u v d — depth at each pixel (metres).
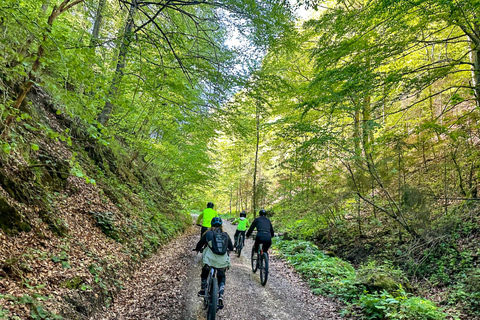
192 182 13.38
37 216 4.88
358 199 9.52
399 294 5.29
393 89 6.95
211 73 5.62
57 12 3.50
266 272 6.41
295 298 5.91
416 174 9.93
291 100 12.56
